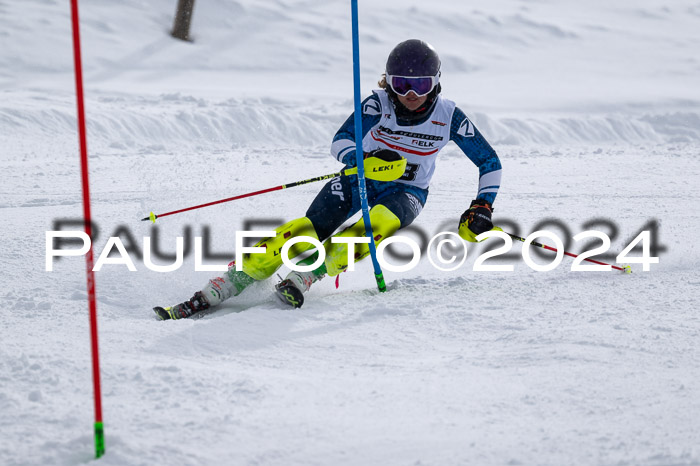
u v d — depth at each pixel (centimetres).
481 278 1242
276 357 853
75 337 913
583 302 1054
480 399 704
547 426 640
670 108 4538
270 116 3512
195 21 5284
